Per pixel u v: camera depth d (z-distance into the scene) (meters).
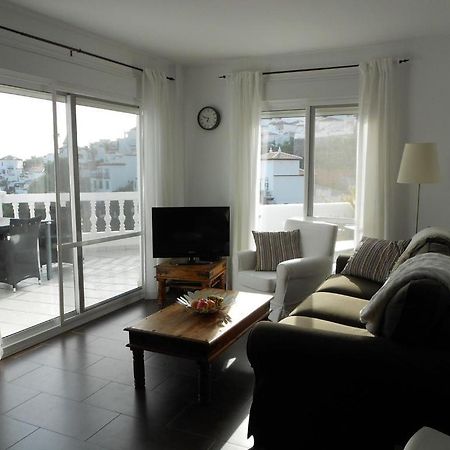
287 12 3.38
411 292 1.84
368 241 3.81
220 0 3.14
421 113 4.18
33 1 3.12
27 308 3.56
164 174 4.81
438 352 1.81
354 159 4.57
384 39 4.10
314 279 3.97
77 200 3.96
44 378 2.92
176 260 4.82
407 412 1.82
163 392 2.74
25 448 2.19
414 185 4.25
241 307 3.15
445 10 3.37
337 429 1.98
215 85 5.03
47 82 3.51
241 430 2.35
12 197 3.38
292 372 2.04
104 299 4.38
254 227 4.82
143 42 4.16
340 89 4.49
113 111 4.33
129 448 2.20
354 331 2.37
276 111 4.84
